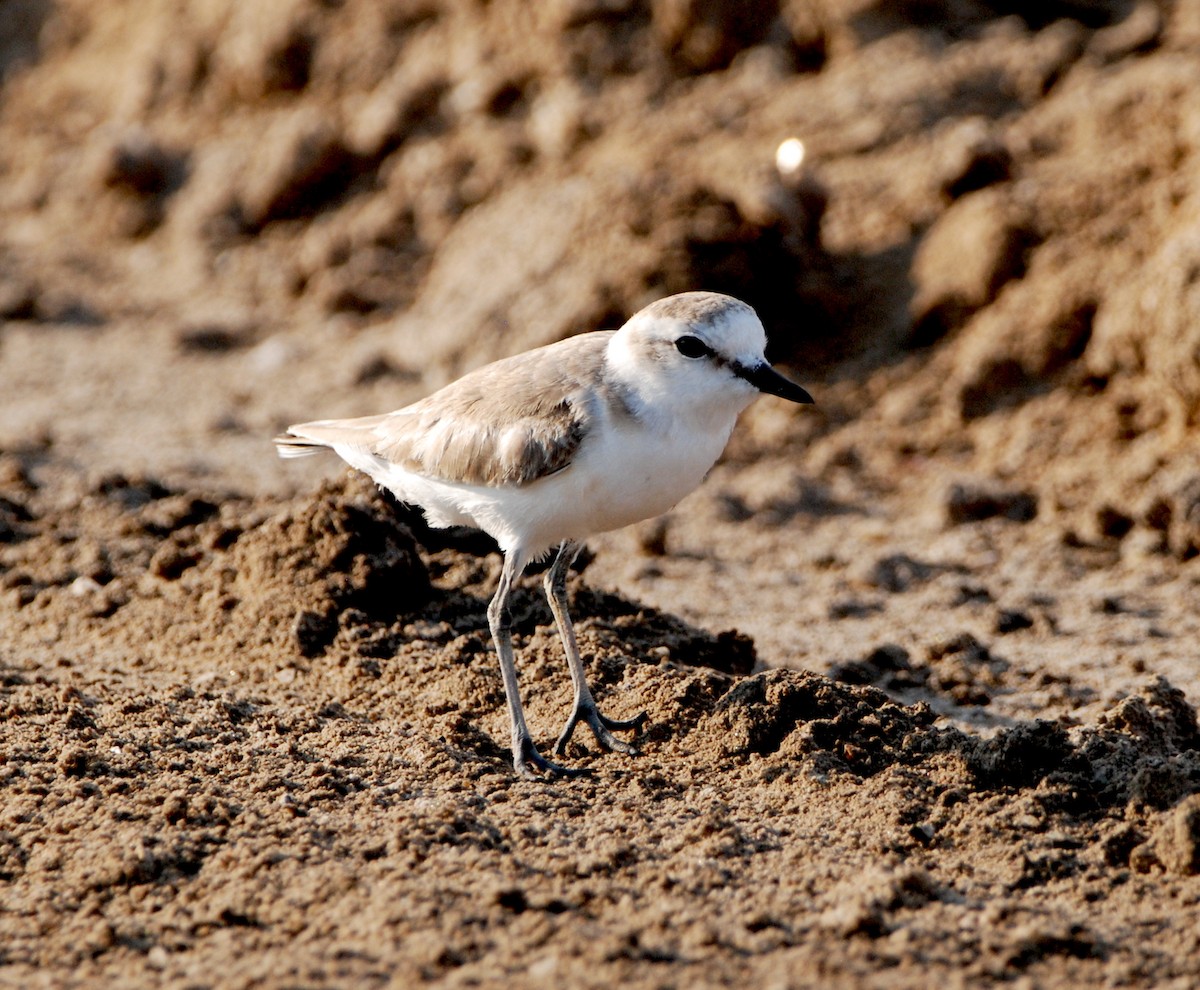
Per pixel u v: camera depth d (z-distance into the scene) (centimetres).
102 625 1081
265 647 1009
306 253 2023
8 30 2700
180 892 706
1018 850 746
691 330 819
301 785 818
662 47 1980
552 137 1953
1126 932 680
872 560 1273
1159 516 1296
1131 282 1470
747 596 1238
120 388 1762
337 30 2211
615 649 973
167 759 849
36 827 769
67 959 655
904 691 1043
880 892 693
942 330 1597
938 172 1684
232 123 2267
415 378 1723
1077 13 1902
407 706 938
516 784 832
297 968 635
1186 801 739
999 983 634
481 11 2109
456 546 1116
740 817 794
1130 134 1638
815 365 1612
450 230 1962
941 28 1933
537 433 834
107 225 2231
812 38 1950
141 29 2508
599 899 694
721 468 1509
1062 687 1033
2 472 1394
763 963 641
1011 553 1311
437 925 664
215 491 1366
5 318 1997
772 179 1662
